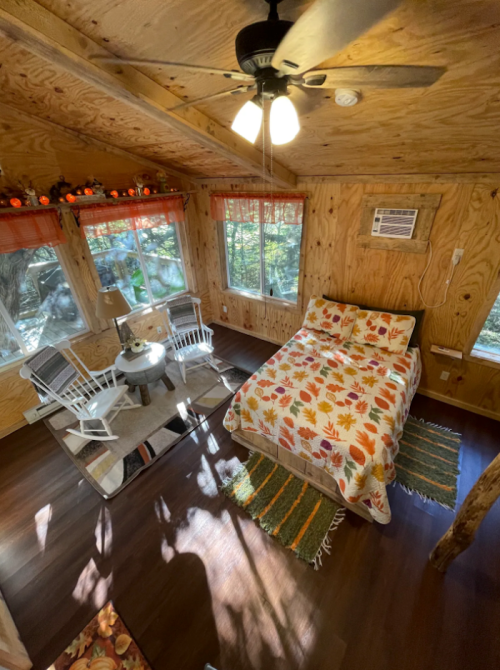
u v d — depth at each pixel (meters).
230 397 3.18
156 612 1.63
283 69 0.89
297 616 1.60
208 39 1.24
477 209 2.27
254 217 3.47
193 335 3.73
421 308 2.82
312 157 2.42
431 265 2.62
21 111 2.33
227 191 3.61
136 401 3.15
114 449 2.61
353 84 1.04
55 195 2.65
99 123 2.41
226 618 1.60
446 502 2.09
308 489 2.21
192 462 2.47
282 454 2.32
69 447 2.66
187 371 3.61
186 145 2.66
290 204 3.12
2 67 1.68
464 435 2.61
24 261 2.74
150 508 2.15
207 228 4.07
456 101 1.37
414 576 1.73
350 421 2.00
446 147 1.87
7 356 2.81
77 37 1.25
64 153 2.67
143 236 3.61
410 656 1.45
